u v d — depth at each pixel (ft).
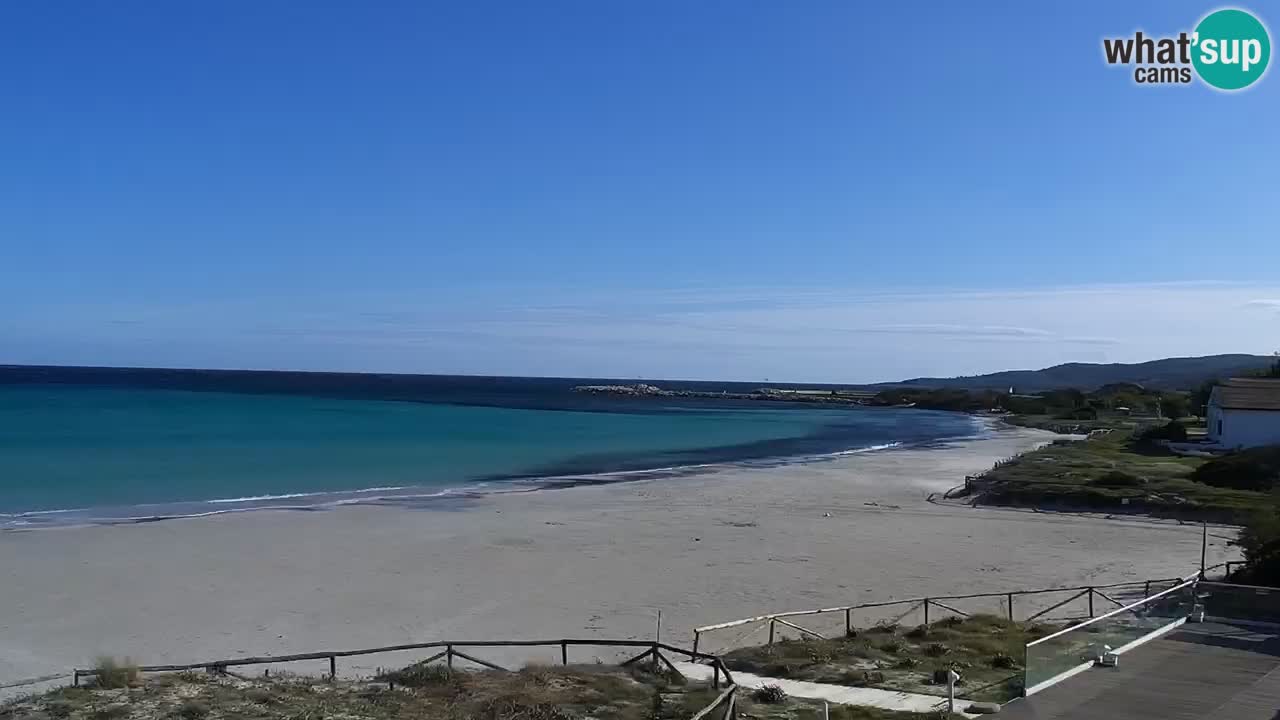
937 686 51.13
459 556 98.48
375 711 43.14
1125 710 42.80
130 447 216.13
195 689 46.57
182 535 106.52
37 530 107.96
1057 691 46.19
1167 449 230.07
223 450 216.13
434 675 50.96
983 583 89.45
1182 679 48.03
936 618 75.36
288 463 193.77
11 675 57.11
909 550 106.73
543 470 196.13
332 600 78.59
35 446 213.05
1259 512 87.30
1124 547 110.42
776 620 67.26
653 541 109.81
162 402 426.10
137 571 87.45
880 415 557.33
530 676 50.98
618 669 54.08
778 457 243.19
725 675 49.60
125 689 46.11
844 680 53.01
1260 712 42.24
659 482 175.94
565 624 72.38
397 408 444.96
